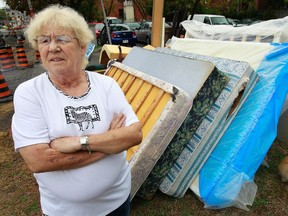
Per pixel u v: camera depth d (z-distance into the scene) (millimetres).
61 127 1473
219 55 3885
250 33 4219
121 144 1548
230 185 2627
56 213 1606
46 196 1602
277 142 3951
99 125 1551
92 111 1545
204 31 5258
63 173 1516
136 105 2990
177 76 2977
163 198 2941
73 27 1470
